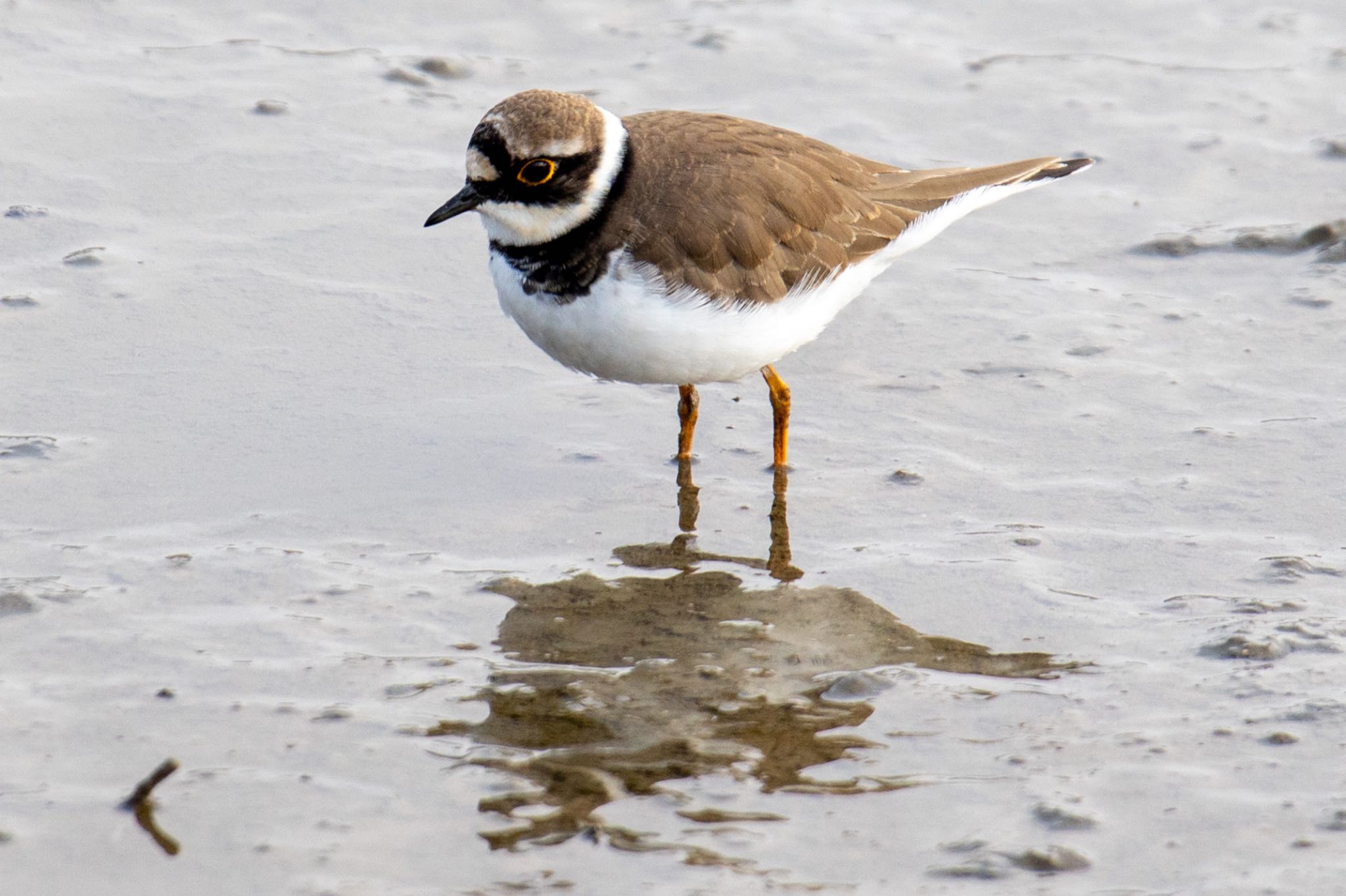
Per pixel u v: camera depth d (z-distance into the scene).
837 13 17.78
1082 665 9.20
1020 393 12.23
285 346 12.43
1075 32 17.55
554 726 8.60
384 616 9.54
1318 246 14.02
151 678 8.85
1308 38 17.36
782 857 7.65
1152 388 12.23
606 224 10.38
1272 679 9.01
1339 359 12.52
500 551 10.30
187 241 13.70
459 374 12.30
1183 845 7.75
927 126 15.81
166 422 11.45
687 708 8.80
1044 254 14.16
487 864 7.57
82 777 8.05
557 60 16.80
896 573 10.16
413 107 15.90
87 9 17.22
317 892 7.36
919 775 8.27
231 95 15.88
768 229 10.73
